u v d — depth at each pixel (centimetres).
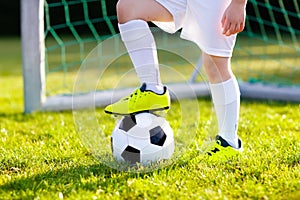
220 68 329
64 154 348
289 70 771
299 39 1141
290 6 1234
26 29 511
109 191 277
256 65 822
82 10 1295
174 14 308
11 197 271
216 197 267
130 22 304
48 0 1069
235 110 336
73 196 269
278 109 521
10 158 339
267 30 1263
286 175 299
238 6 306
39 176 302
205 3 308
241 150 341
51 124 457
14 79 782
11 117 501
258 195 271
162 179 292
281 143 367
